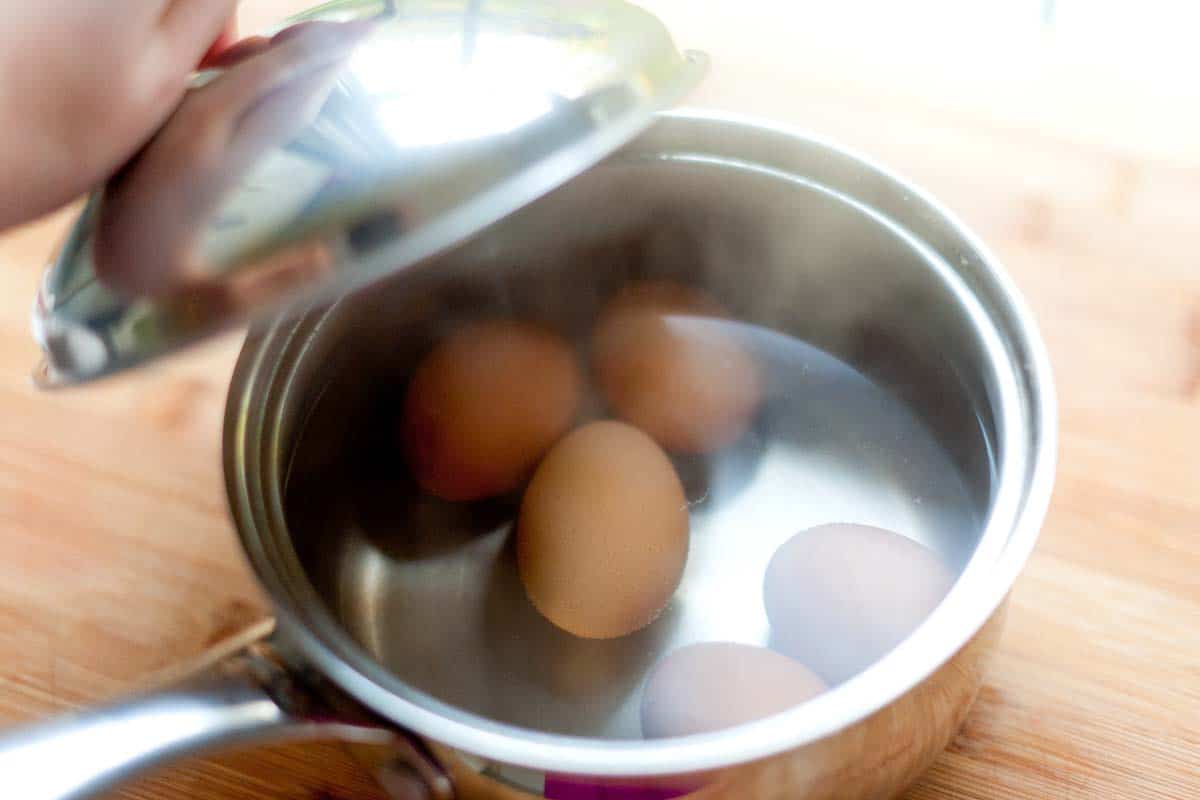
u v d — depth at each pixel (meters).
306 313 0.47
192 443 0.53
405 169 0.41
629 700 0.48
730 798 0.40
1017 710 0.47
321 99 0.42
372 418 0.51
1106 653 0.47
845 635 0.46
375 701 0.40
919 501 0.50
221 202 0.42
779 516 0.52
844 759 0.40
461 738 0.39
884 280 0.49
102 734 0.39
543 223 0.51
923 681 0.40
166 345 0.42
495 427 0.51
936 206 0.47
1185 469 0.50
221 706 0.40
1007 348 0.45
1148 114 0.58
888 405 0.52
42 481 0.52
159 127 0.43
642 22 0.44
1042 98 0.59
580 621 0.49
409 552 0.51
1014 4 0.66
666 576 0.49
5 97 0.42
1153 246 0.55
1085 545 0.49
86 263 0.43
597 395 0.54
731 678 0.45
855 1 0.63
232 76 0.43
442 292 0.51
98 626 0.49
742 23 0.62
